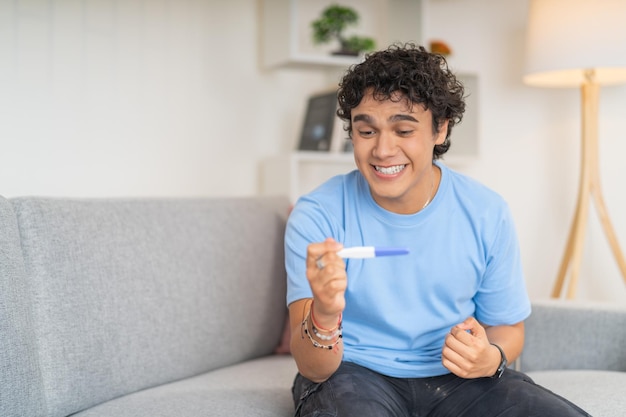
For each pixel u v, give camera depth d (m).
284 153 2.96
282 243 2.12
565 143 3.38
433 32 3.31
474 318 1.56
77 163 2.43
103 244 1.68
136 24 2.55
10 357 1.38
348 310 1.52
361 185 1.54
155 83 2.61
